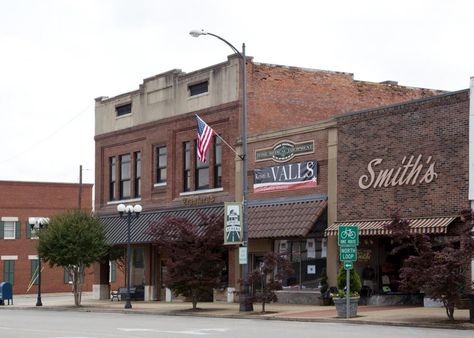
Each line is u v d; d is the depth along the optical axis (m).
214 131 37.19
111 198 49.03
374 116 31.88
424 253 23.97
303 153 35.16
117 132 48.28
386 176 31.12
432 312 27.08
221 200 39.62
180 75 43.16
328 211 33.69
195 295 33.41
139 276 46.12
